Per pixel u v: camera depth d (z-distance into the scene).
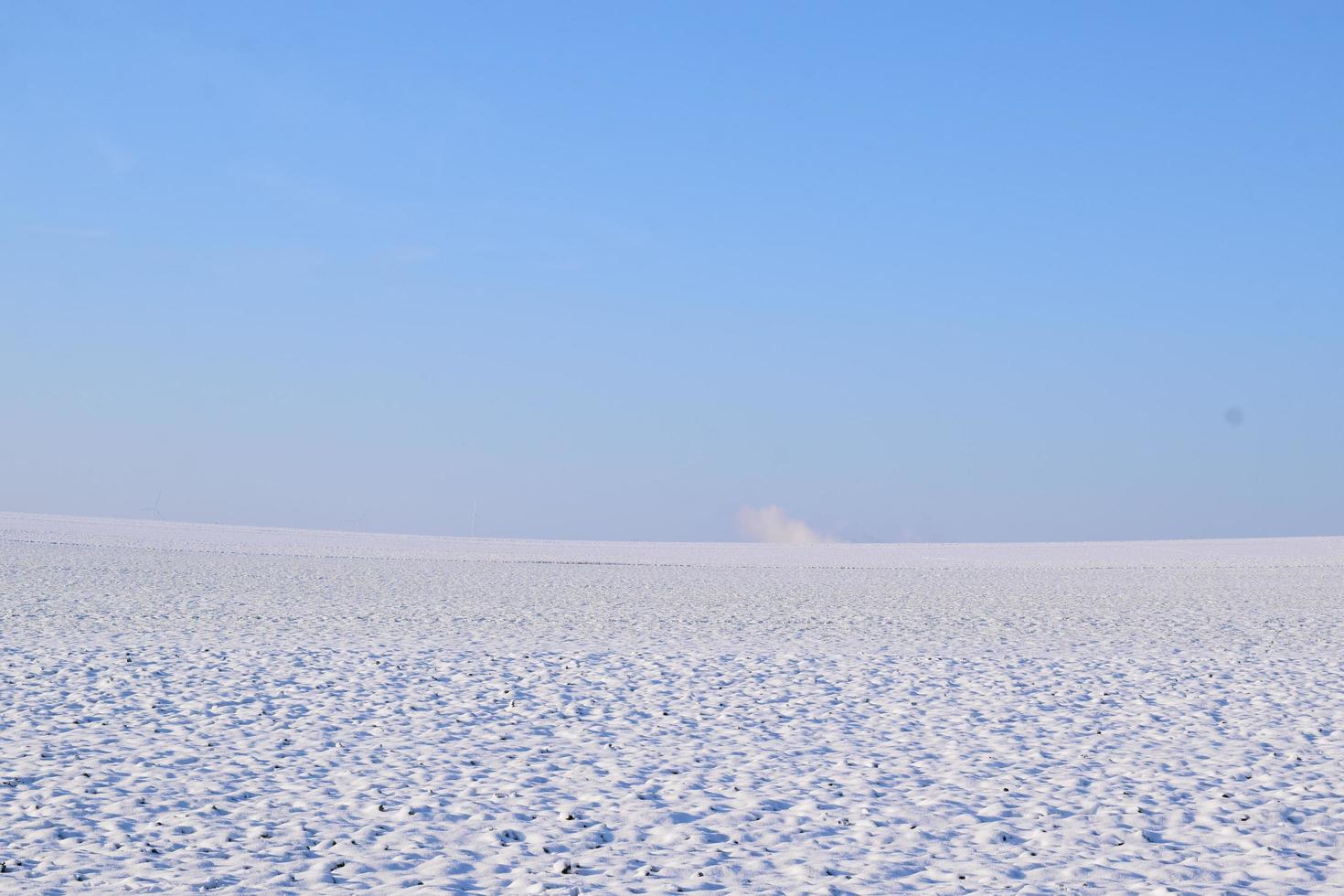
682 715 14.98
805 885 7.71
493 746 12.72
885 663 20.62
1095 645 23.80
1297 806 10.08
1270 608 32.88
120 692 15.81
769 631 26.36
